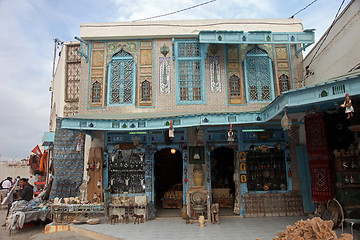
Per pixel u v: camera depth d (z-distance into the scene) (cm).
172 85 880
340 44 722
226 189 976
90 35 890
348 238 284
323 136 618
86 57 896
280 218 769
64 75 1115
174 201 964
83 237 661
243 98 877
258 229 649
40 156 1419
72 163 862
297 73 909
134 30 893
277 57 911
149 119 712
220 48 900
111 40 907
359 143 622
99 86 892
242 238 577
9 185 1254
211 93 877
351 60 679
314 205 805
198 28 895
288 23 912
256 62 902
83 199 812
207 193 758
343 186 638
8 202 846
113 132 852
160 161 1202
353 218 589
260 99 884
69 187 848
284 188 838
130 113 857
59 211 751
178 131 848
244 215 798
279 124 849
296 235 314
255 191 829
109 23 896
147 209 780
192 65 895
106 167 836
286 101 542
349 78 444
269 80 895
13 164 2017
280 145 838
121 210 783
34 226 803
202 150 838
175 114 773
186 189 821
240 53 901
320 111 629
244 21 902
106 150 840
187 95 879
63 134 872
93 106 880
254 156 875
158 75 887
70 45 1130
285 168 851
